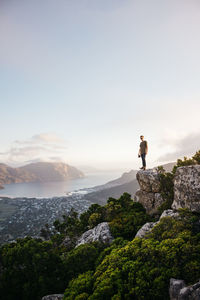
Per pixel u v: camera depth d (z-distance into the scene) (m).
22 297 11.47
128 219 17.62
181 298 6.58
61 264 12.78
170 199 16.64
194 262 7.83
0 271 13.10
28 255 12.74
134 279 8.42
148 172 19.88
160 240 10.54
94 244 14.74
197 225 10.80
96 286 8.96
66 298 9.19
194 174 12.98
